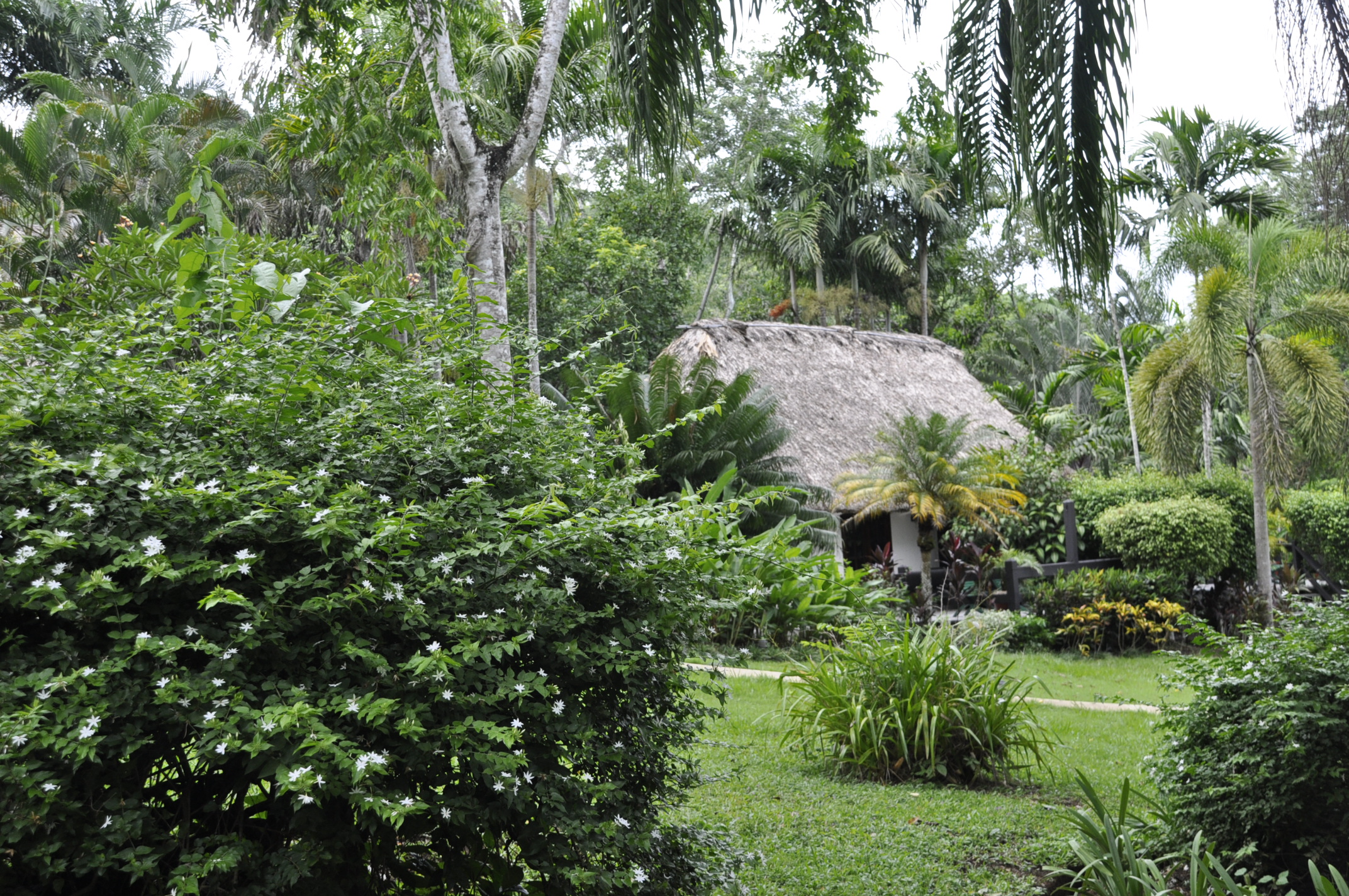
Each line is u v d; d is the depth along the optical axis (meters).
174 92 23.66
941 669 5.80
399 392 2.82
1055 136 3.56
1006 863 4.33
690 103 4.18
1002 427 18.50
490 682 2.34
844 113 6.48
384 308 3.20
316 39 7.84
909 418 14.13
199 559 2.10
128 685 1.97
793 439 15.03
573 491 2.79
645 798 2.84
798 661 9.25
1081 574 13.62
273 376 2.59
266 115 17.88
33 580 1.99
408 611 2.19
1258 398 12.84
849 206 25.16
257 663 2.18
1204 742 4.24
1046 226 3.67
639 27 4.02
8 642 2.02
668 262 24.98
